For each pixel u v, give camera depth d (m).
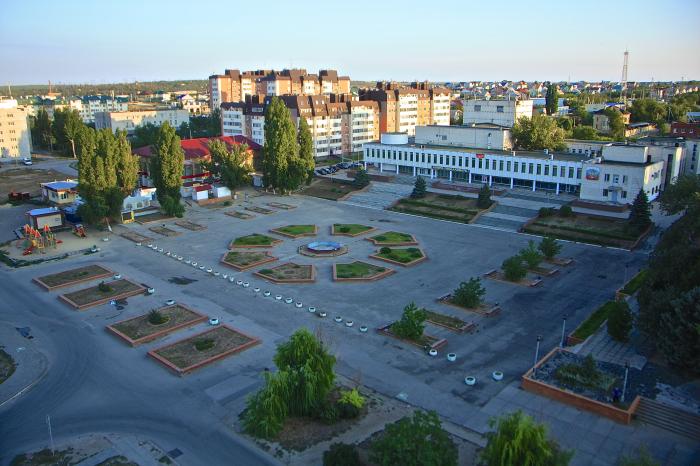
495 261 83.12
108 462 39.53
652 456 39.53
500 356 54.50
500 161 123.94
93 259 85.69
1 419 45.03
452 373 51.41
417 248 89.31
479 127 145.88
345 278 75.12
